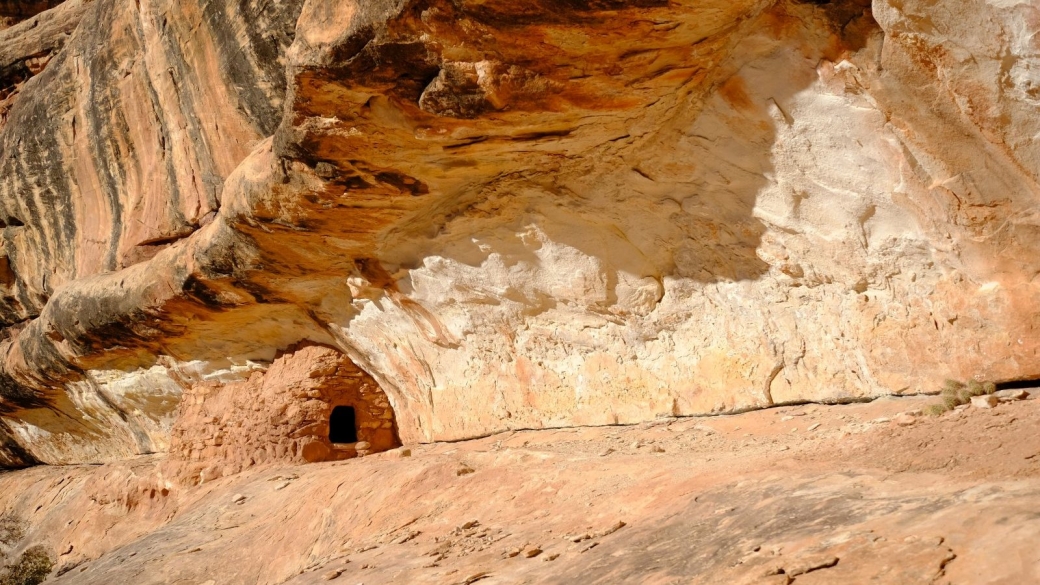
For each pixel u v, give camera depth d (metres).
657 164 7.51
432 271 9.80
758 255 7.28
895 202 6.20
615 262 8.35
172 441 13.81
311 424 12.05
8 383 18.22
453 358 10.68
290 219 9.34
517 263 8.97
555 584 4.92
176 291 11.95
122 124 13.44
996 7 5.05
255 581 8.71
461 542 6.44
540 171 8.10
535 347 9.53
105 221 14.56
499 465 7.77
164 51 11.72
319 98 7.23
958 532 3.71
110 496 13.85
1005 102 5.29
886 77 5.74
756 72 6.52
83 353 15.08
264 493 10.95
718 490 5.31
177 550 10.21
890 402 6.47
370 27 6.46
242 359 13.91
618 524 5.54
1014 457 4.35
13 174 16.11
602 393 8.91
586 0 5.95
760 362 7.54
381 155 7.86
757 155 6.84
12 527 17.00
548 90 6.76
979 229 5.80
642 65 6.62
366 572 6.49
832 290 6.92
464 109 6.96
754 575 3.98
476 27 6.30
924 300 6.30
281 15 9.25
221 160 11.25
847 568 3.74
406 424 12.13
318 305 11.97
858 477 4.72
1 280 17.83
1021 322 5.72
